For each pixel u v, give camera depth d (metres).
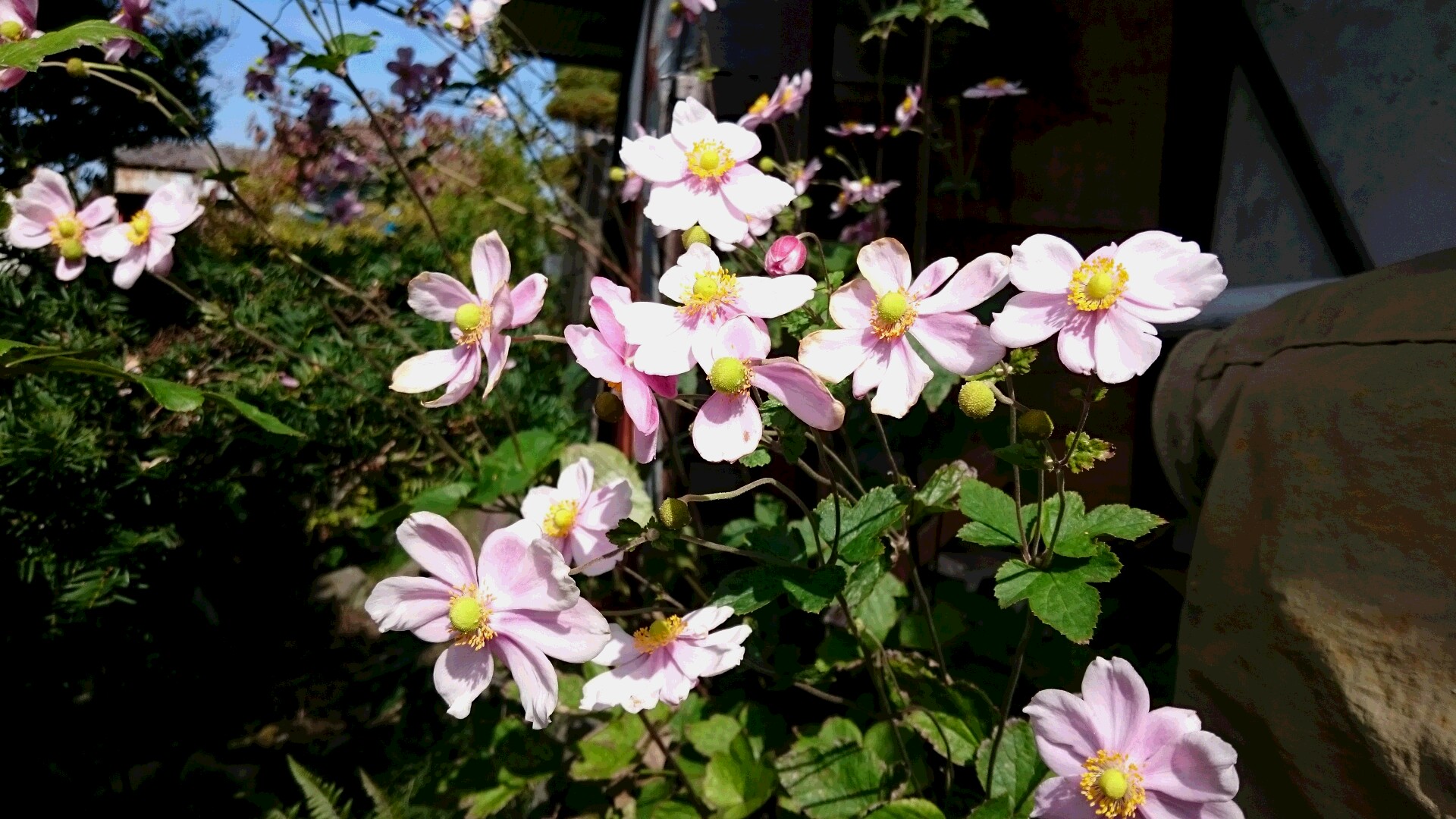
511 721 0.48
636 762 0.47
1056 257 0.25
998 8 0.61
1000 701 0.44
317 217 0.91
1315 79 0.48
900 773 0.39
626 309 0.28
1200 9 0.52
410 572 0.87
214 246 0.82
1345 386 0.28
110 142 0.67
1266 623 0.28
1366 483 0.27
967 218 0.63
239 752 0.64
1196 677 0.30
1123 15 0.57
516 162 1.40
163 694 0.63
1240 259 0.53
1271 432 0.30
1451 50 0.43
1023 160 0.61
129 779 0.59
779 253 0.29
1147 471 0.52
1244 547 0.30
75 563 0.53
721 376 0.26
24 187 0.45
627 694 0.31
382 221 1.24
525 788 0.46
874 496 0.32
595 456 0.56
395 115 0.64
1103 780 0.26
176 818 0.57
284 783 0.61
